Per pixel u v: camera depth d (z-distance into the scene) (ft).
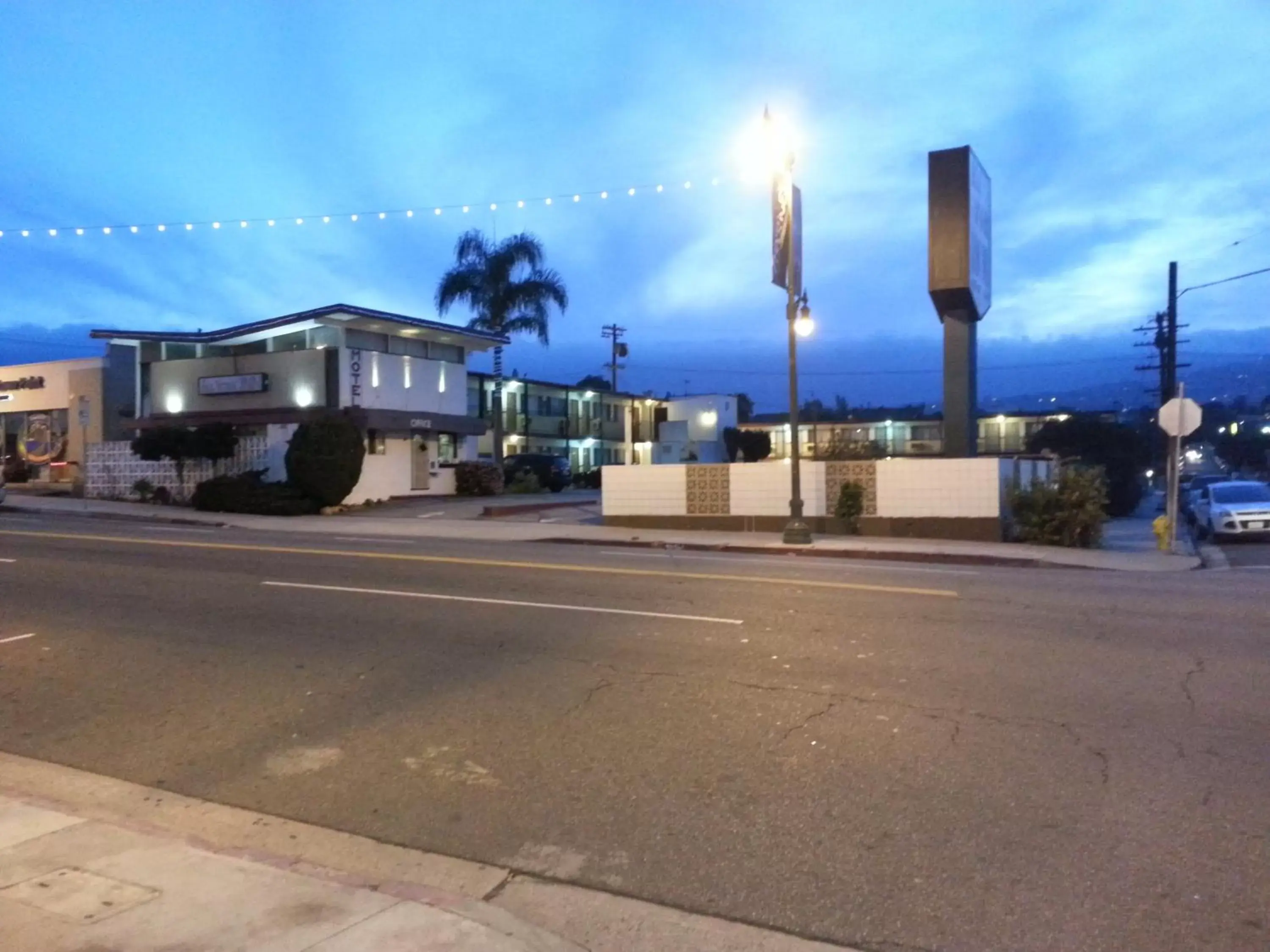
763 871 17.78
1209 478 134.21
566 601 42.37
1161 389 163.63
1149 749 23.48
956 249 87.71
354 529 82.79
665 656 32.58
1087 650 33.09
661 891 17.20
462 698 28.32
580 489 148.36
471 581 48.26
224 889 16.71
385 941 14.94
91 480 116.78
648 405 202.18
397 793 21.75
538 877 17.88
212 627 37.83
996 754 23.20
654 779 22.15
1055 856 18.03
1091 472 74.54
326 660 32.71
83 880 16.99
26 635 36.91
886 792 21.11
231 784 22.53
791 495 75.00
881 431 203.82
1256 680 29.30
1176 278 138.92
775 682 29.32
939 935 15.53
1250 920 15.79
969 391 89.76
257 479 100.73
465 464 120.67
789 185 70.44
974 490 74.33
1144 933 15.43
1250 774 21.88
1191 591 46.50
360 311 104.06
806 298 71.46
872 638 34.86
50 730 26.45
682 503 81.76
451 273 136.98
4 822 19.76
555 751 23.99
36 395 135.33
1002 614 39.58
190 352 117.19
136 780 22.90
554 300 139.33
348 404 104.47
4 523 84.69
